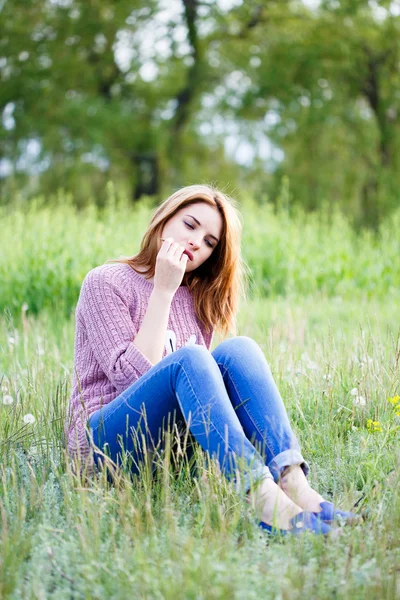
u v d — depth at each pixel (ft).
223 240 9.50
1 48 70.08
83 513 7.04
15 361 12.69
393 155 70.38
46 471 8.09
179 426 8.24
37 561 6.47
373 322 19.38
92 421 8.38
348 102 70.28
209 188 9.59
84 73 73.00
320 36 69.15
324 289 27.40
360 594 5.90
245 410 7.89
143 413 7.97
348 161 71.67
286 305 21.27
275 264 30.40
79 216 37.19
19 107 70.49
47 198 71.10
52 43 71.05
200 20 72.49
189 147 78.89
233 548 6.48
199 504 7.39
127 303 8.87
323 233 34.83
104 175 76.18
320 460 9.00
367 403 10.50
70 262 25.61
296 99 70.33
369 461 8.47
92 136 67.00
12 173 70.49
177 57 73.51
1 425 9.32
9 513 7.30
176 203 9.27
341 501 7.65
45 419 9.30
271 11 73.05
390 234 36.27
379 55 70.13
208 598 5.61
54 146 69.26
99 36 72.54
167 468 7.38
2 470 7.91
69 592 6.12
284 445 7.57
